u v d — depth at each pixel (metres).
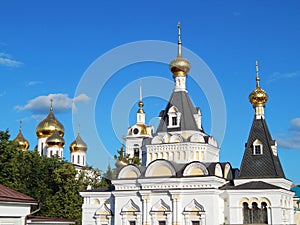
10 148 71.19
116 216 66.19
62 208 79.50
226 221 62.25
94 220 69.44
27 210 40.12
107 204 69.31
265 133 66.62
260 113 68.62
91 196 70.44
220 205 62.75
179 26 76.81
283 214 61.81
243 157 66.38
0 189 39.41
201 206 60.94
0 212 36.41
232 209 62.19
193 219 61.28
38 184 81.75
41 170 83.38
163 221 62.97
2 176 69.88
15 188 70.75
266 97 68.75
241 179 64.38
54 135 119.88
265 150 65.50
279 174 64.75
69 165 84.56
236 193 62.34
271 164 64.31
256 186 61.97
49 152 119.06
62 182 82.75
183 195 62.44
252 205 61.50
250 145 66.50
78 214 79.06
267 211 60.50
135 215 65.00
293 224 66.81
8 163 70.50
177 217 61.72
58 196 81.06
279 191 60.19
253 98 68.81
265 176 63.59
